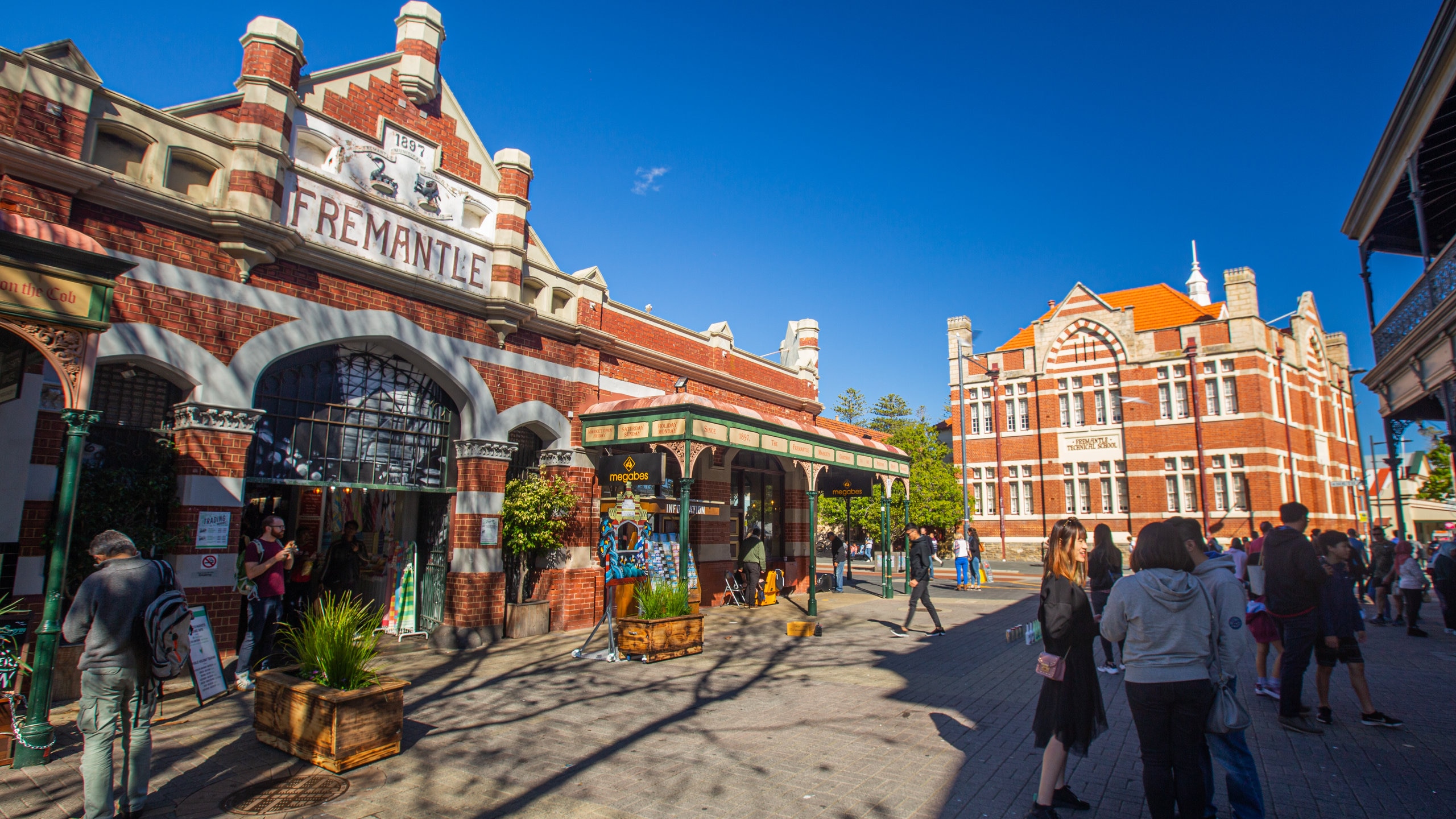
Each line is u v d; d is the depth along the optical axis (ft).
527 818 15.14
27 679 21.61
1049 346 122.11
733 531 56.08
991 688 26.99
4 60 22.62
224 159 27.66
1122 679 29.32
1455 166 35.86
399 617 36.22
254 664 25.80
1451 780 17.65
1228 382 108.58
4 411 21.86
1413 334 35.76
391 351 33.50
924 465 104.53
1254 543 37.81
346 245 30.99
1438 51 29.30
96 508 22.91
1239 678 29.89
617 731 21.12
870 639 37.99
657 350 48.03
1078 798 16.30
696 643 33.30
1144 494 111.04
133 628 14.57
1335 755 19.58
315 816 15.17
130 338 24.41
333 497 41.34
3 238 16.65
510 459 37.22
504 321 36.73
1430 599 62.90
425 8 34.63
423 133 34.83
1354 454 135.54
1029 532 120.57
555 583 39.14
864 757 19.10
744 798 16.26
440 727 21.39
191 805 15.61
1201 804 12.53
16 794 15.90
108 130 25.07
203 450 25.94
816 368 65.57
